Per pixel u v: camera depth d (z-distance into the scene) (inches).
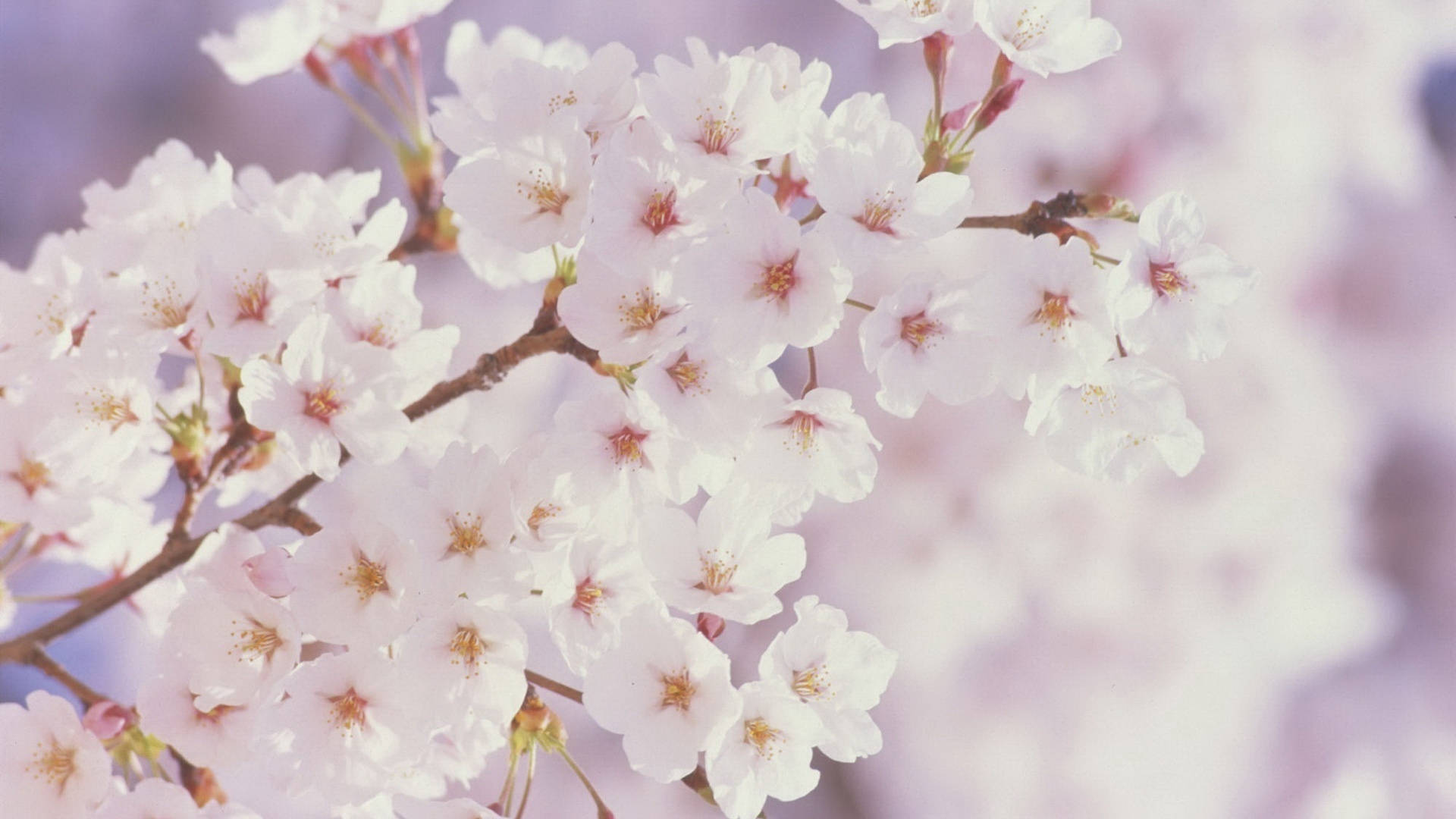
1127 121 47.1
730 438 35.8
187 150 38.8
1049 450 36.2
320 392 36.5
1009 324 35.5
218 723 36.7
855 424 36.1
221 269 36.7
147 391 37.2
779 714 35.8
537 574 35.9
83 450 37.2
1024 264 35.4
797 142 35.6
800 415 36.2
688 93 35.7
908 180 35.4
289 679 36.0
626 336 35.6
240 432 37.5
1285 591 46.9
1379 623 47.2
